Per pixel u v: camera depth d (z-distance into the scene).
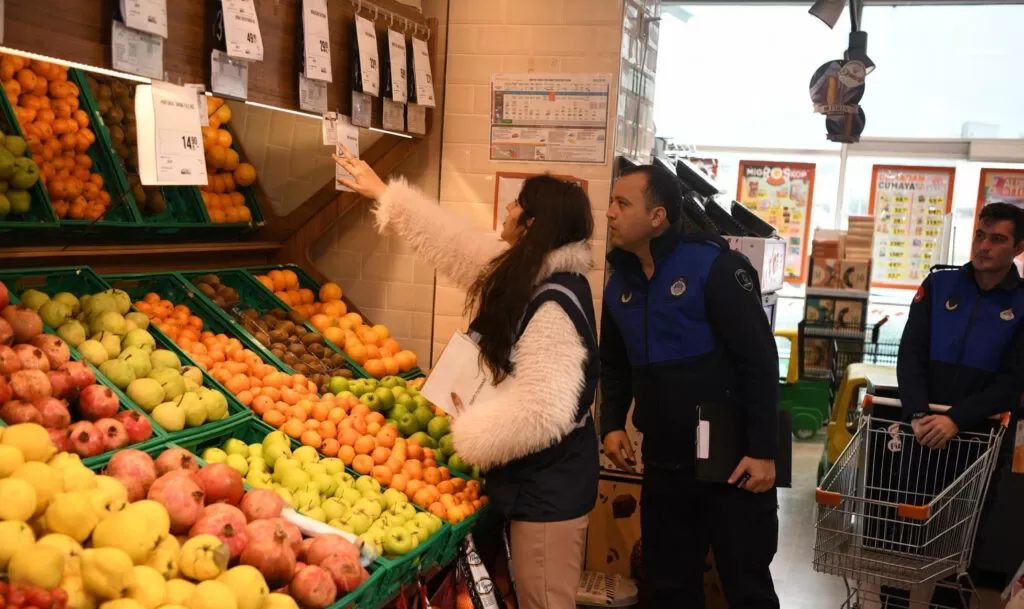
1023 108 8.64
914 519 3.38
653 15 4.71
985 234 3.46
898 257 9.12
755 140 9.38
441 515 2.78
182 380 2.63
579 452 2.73
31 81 2.98
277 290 3.88
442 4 4.12
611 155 4.01
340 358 3.63
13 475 1.71
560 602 2.71
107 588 1.60
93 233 3.14
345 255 4.34
